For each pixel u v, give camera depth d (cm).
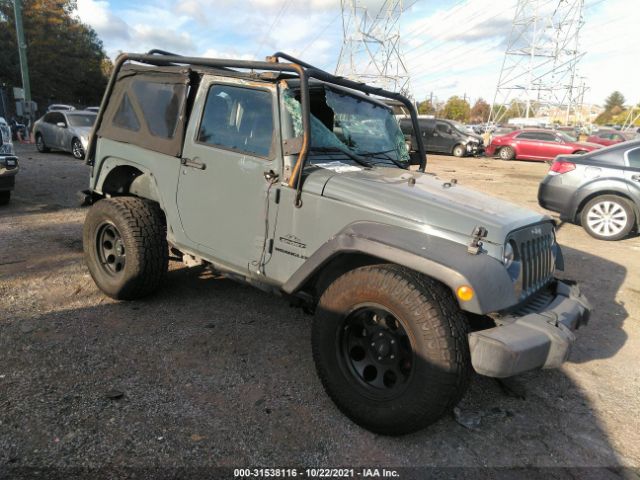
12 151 779
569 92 5094
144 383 304
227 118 341
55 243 591
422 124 2488
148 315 400
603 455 267
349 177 301
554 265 337
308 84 318
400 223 272
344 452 254
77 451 241
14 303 408
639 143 747
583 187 775
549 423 292
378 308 261
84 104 5144
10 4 3894
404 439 267
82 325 376
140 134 394
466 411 296
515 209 313
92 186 450
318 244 297
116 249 414
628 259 659
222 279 489
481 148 2433
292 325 397
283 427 271
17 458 234
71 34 4503
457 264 244
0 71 3800
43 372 308
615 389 336
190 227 369
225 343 361
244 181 328
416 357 245
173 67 375
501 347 235
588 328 436
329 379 278
